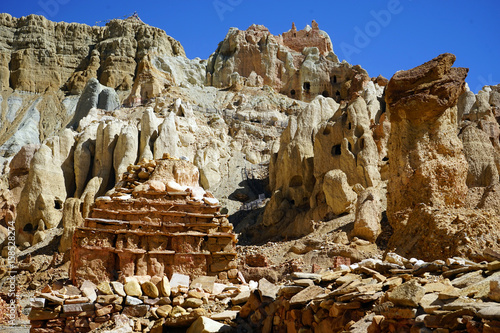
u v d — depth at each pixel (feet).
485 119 120.47
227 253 55.36
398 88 65.98
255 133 168.66
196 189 59.93
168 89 187.73
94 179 131.64
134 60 261.44
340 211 94.68
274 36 236.84
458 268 32.30
